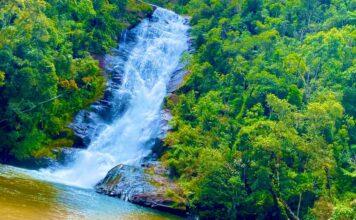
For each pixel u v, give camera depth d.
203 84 50.69
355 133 38.69
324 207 29.95
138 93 53.34
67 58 45.34
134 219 24.50
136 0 68.56
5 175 29.45
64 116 45.09
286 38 53.44
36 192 25.30
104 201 28.89
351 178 33.53
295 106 36.69
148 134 45.56
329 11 59.22
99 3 59.62
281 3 63.25
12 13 40.31
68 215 20.97
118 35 61.50
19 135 39.53
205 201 31.78
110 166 41.53
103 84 51.44
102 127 46.59
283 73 44.38
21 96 39.47
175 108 47.97
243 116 41.03
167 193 32.31
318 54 46.31
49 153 40.56
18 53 40.03
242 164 32.19
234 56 52.22
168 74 57.47
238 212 31.83
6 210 18.78
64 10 54.12
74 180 37.44
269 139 30.31
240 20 60.38
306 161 31.25
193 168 35.59
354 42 48.97
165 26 66.62
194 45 61.34
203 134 40.06
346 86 41.72
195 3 70.88
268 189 31.06
